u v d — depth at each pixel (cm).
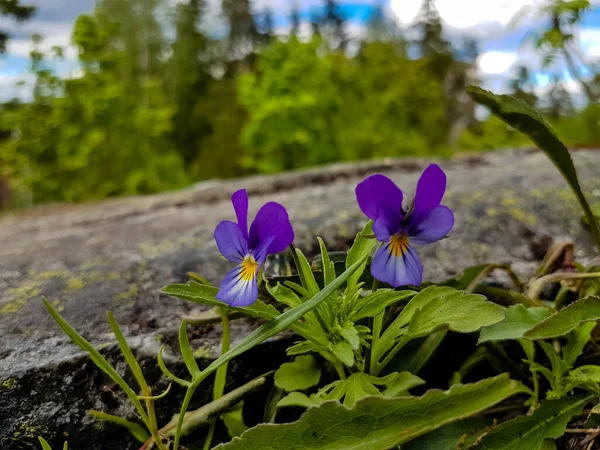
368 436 9
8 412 11
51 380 11
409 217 8
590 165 23
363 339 9
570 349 10
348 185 25
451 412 9
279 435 9
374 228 8
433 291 10
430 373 12
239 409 11
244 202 9
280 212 8
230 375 12
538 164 26
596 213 14
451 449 10
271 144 100
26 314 13
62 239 21
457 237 17
